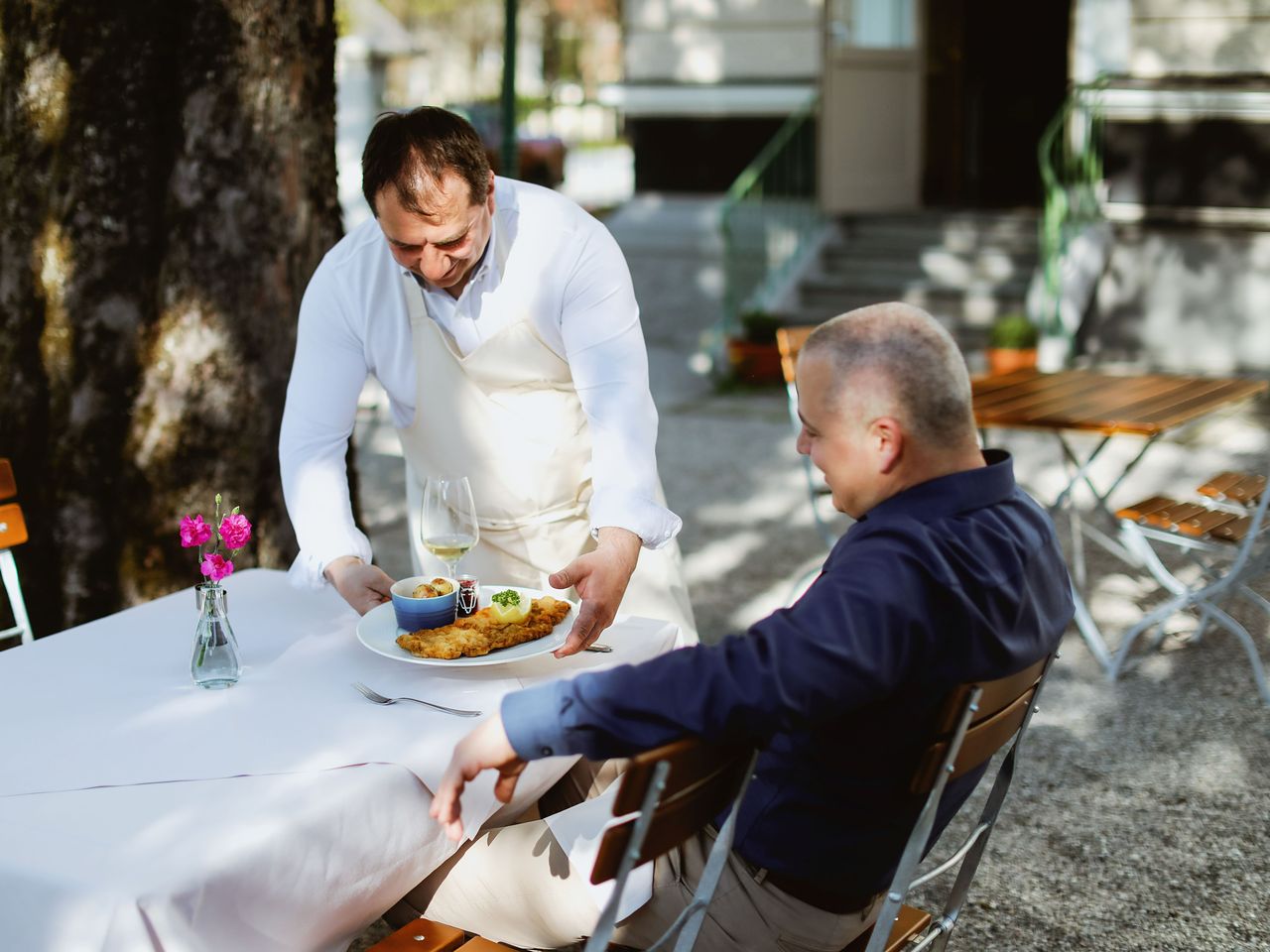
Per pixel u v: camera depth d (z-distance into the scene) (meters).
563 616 2.38
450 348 2.67
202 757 1.93
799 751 1.79
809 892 1.87
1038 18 12.09
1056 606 1.85
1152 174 9.35
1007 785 2.05
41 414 3.82
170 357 3.79
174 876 1.60
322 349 2.70
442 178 2.25
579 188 23.44
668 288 11.53
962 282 10.17
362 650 2.37
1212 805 3.47
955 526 1.72
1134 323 9.50
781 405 9.07
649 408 2.66
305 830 1.74
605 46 39.28
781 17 10.84
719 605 5.15
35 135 3.69
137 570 3.87
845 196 10.97
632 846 1.52
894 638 1.62
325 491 2.64
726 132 11.20
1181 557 5.62
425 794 1.92
